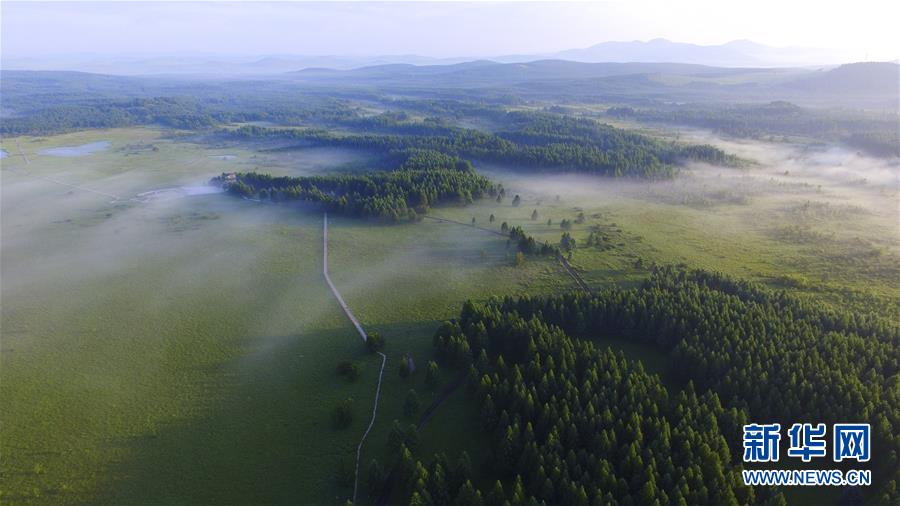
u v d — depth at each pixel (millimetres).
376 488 67375
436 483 62719
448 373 91688
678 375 86625
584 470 64500
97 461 74688
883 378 74500
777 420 71875
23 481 71375
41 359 100875
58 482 71125
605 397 73750
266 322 113188
